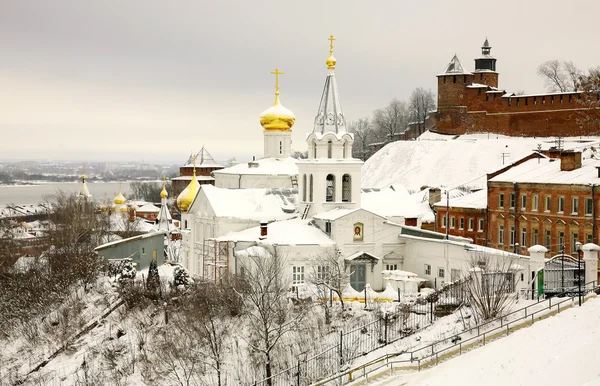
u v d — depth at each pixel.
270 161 137.12
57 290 117.94
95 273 121.56
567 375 57.47
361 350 77.00
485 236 132.00
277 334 82.06
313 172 111.81
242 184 134.88
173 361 85.06
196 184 145.88
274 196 118.38
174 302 100.56
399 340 76.75
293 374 76.31
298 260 104.44
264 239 105.88
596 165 117.75
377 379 67.19
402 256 109.06
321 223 109.19
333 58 113.19
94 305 110.75
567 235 115.88
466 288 82.50
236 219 113.62
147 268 137.00
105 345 98.06
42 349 104.00
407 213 118.56
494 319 72.56
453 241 101.56
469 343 70.06
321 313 88.12
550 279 81.81
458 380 62.38
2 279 136.00
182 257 131.75
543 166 128.00
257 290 91.81
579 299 71.69
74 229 166.75
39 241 179.62
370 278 106.88
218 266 108.56
